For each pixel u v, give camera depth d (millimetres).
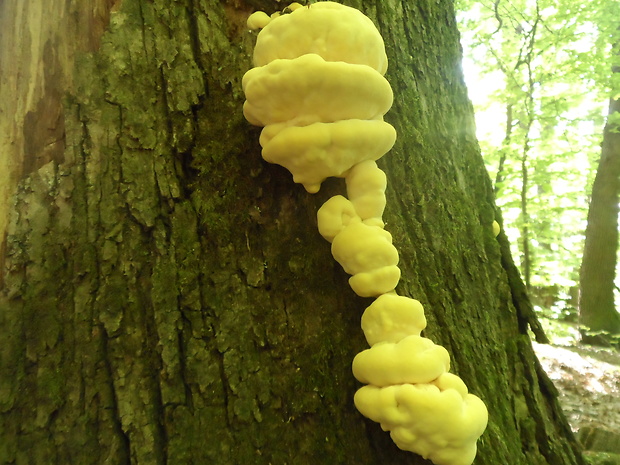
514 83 2227
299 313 445
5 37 507
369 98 390
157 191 447
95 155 447
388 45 601
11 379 400
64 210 435
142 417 397
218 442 399
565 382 1601
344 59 405
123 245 430
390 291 424
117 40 476
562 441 603
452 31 789
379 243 405
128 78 469
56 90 465
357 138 392
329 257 456
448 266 556
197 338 418
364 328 407
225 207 458
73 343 408
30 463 385
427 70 670
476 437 362
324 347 434
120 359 406
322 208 432
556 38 2092
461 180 668
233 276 442
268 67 381
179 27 496
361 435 410
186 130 466
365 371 375
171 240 438
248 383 417
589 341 2641
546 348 2076
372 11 600
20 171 450
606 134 2752
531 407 592
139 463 387
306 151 393
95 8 485
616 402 1400
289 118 405
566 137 2271
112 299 416
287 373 428
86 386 399
